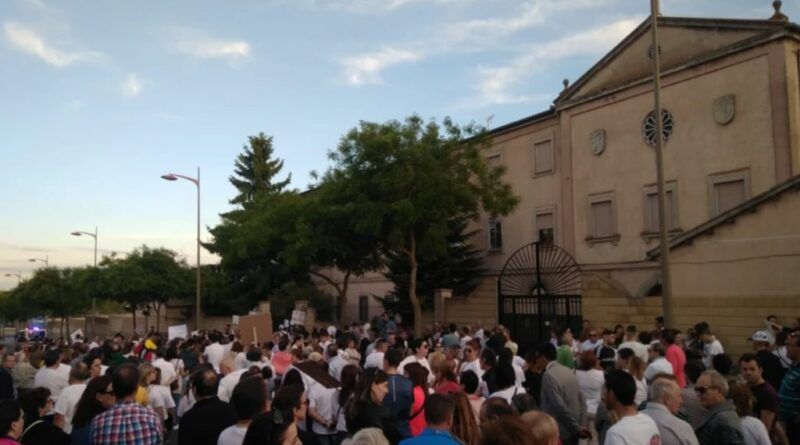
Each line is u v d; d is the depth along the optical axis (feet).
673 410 18.11
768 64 75.77
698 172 82.48
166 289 148.56
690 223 82.94
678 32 86.22
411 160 81.20
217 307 157.17
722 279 60.90
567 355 40.01
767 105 75.61
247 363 36.06
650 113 88.53
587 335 52.70
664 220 48.34
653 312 63.93
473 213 95.20
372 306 138.41
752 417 19.45
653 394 18.28
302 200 100.99
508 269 100.63
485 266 114.73
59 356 31.78
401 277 105.91
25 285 198.18
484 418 16.46
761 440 18.90
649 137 88.48
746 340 56.95
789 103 73.61
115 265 151.02
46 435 18.47
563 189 100.73
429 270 104.17
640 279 88.28
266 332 58.59
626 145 91.56
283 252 96.68
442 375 26.02
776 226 57.72
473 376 23.35
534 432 11.80
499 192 86.53
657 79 49.57
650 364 30.19
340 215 86.38
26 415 19.94
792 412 24.35
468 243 115.24
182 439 19.22
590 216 96.02
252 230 107.24
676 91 85.76
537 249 78.07
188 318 164.04
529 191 107.65
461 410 16.85
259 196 152.66
